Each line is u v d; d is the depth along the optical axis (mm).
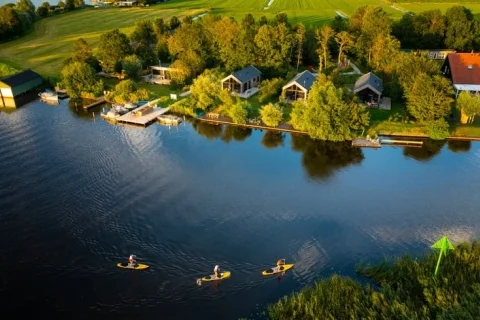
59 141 75750
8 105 94562
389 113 83625
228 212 55375
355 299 38781
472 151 71062
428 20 126688
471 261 43406
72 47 133625
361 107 74500
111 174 64188
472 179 62812
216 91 89062
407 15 131125
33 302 41500
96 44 135875
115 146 73812
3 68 111625
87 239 50219
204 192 59750
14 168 65938
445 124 73938
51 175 63938
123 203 57031
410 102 78750
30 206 56250
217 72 101875
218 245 49500
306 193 59656
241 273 45312
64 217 54062
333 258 47500
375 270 44219
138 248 48812
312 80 94062
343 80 93250
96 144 74500
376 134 75562
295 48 116625
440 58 122750
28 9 171625
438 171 65125
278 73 105000
